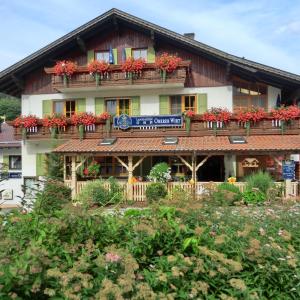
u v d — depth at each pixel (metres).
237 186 17.23
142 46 22.67
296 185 17.03
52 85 22.44
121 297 3.14
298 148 17.45
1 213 4.90
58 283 3.48
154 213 4.94
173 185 18.09
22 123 22.44
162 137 20.98
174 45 22.34
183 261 4.05
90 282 3.51
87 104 23.06
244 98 22.02
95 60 22.27
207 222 4.98
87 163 22.39
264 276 4.23
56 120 21.75
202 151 18.16
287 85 22.11
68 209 4.51
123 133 21.33
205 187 7.67
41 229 4.32
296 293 4.23
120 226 4.68
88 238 4.39
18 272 3.23
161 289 3.80
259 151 17.77
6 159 25.23
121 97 22.77
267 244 4.68
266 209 6.70
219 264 4.11
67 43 22.64
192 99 22.16
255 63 20.31
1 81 23.69
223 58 20.72
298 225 5.86
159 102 22.36
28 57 22.59
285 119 19.94
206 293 3.78
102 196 16.83
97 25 22.16
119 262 3.71
